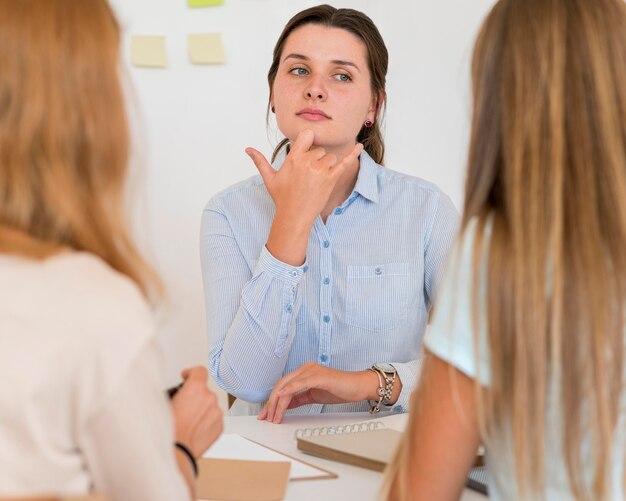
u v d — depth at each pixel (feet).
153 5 9.56
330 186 5.38
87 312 2.36
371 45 5.94
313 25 5.82
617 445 2.85
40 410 2.28
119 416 2.37
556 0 2.94
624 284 2.80
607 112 2.82
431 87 10.04
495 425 3.03
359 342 5.98
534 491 2.89
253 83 9.97
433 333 3.10
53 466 2.32
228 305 5.81
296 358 5.99
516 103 2.91
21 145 2.45
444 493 3.14
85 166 2.56
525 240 2.83
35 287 2.37
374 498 3.80
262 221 6.02
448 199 6.24
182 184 9.89
